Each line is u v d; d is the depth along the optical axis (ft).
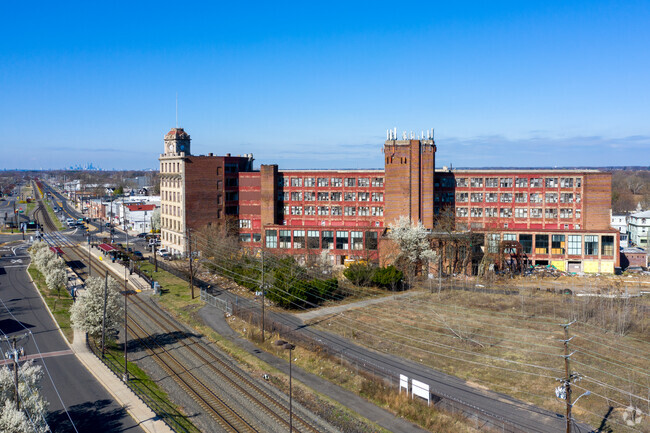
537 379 169.68
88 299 200.85
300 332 222.28
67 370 173.88
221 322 242.17
